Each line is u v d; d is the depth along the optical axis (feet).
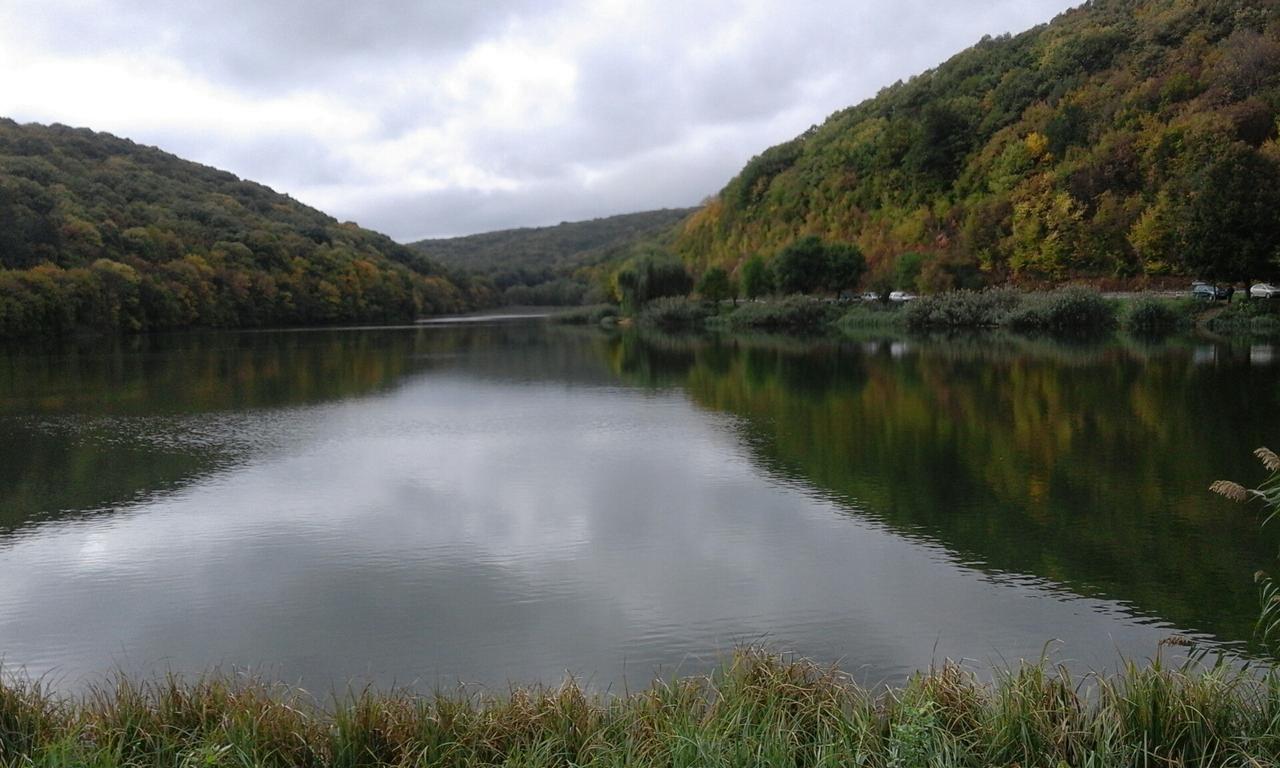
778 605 29.19
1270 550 33.94
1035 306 170.71
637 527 39.22
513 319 351.25
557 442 62.18
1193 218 147.23
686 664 24.68
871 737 15.94
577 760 15.75
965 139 267.59
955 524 38.47
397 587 31.65
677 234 469.98
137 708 17.48
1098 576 31.40
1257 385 79.87
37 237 211.61
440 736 16.72
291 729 16.65
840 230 291.99
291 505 43.98
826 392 86.99
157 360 142.31
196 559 35.17
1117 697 16.63
